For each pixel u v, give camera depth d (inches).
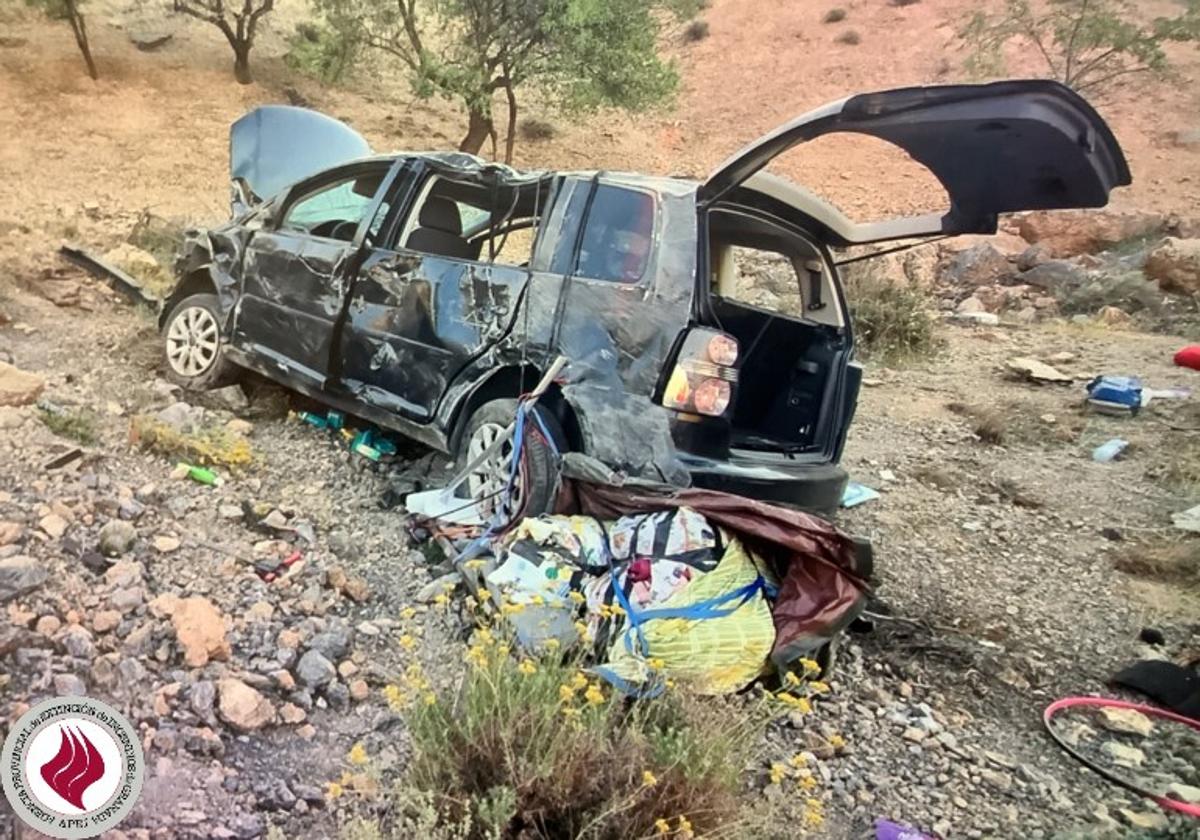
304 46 749.3
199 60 782.5
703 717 123.0
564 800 106.9
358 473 208.8
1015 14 1002.7
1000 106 144.9
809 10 1223.5
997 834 128.9
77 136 598.2
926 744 147.1
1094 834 127.3
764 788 127.7
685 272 167.8
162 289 325.4
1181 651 191.6
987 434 323.9
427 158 213.0
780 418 211.5
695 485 166.2
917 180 843.4
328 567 164.9
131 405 221.1
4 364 207.6
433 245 218.5
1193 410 352.5
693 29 1210.6
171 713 120.1
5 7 776.9
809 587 149.2
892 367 417.4
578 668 125.3
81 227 409.7
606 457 167.9
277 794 110.4
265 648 138.4
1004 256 608.4
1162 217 665.0
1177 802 138.7
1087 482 289.4
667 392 165.3
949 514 256.4
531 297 183.2
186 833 102.0
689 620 140.2
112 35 786.8
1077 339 477.1
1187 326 502.9
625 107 724.7
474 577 154.2
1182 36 920.9
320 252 218.8
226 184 561.6
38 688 117.6
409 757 120.4
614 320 172.1
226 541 167.0
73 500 164.4
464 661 132.2
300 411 236.5
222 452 198.2
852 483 269.0
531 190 201.9
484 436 186.4
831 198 814.5
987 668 173.6
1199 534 249.9
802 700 129.6
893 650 175.6
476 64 689.6
